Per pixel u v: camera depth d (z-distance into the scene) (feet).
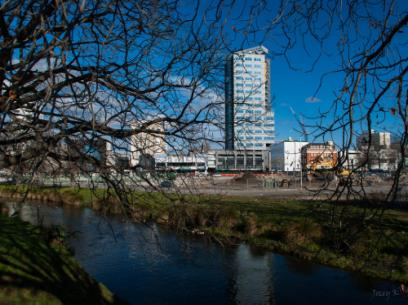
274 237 53.88
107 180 15.20
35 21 10.66
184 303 34.45
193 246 47.70
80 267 36.06
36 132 11.07
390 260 24.76
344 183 8.76
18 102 12.19
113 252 48.06
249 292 36.52
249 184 131.13
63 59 8.94
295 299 34.71
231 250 49.73
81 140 13.61
